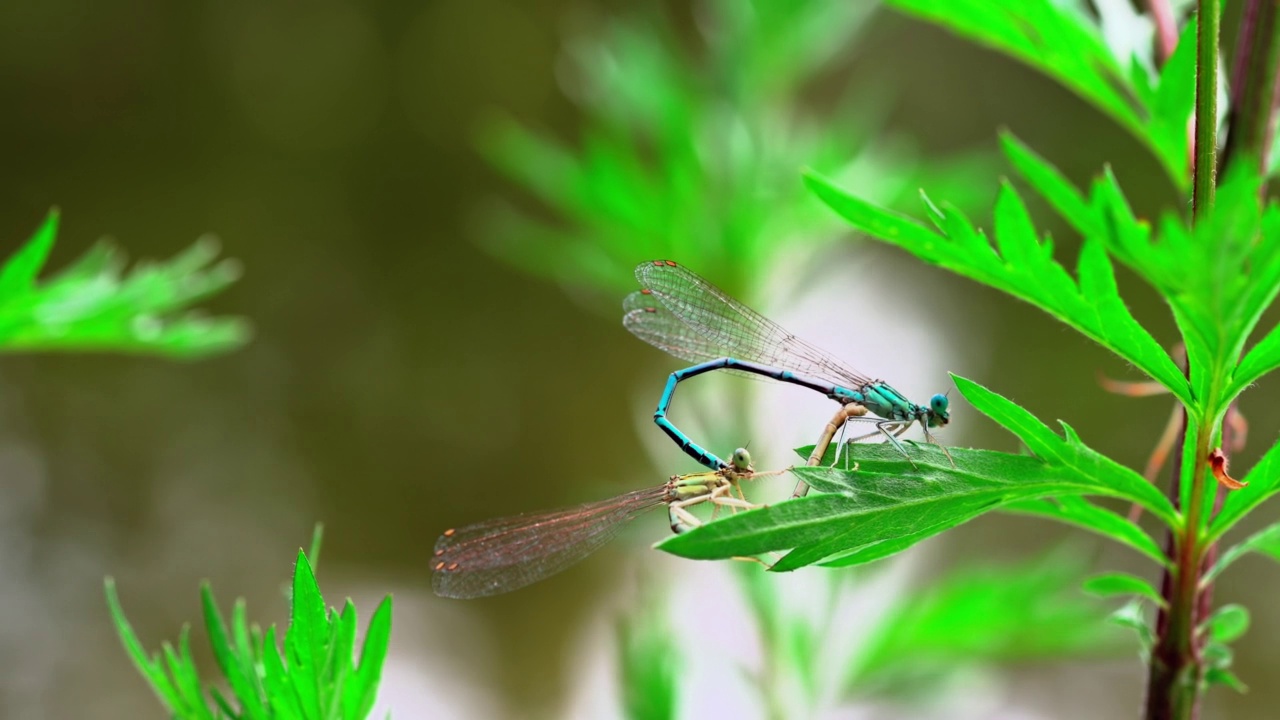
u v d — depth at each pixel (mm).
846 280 723
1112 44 374
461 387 774
